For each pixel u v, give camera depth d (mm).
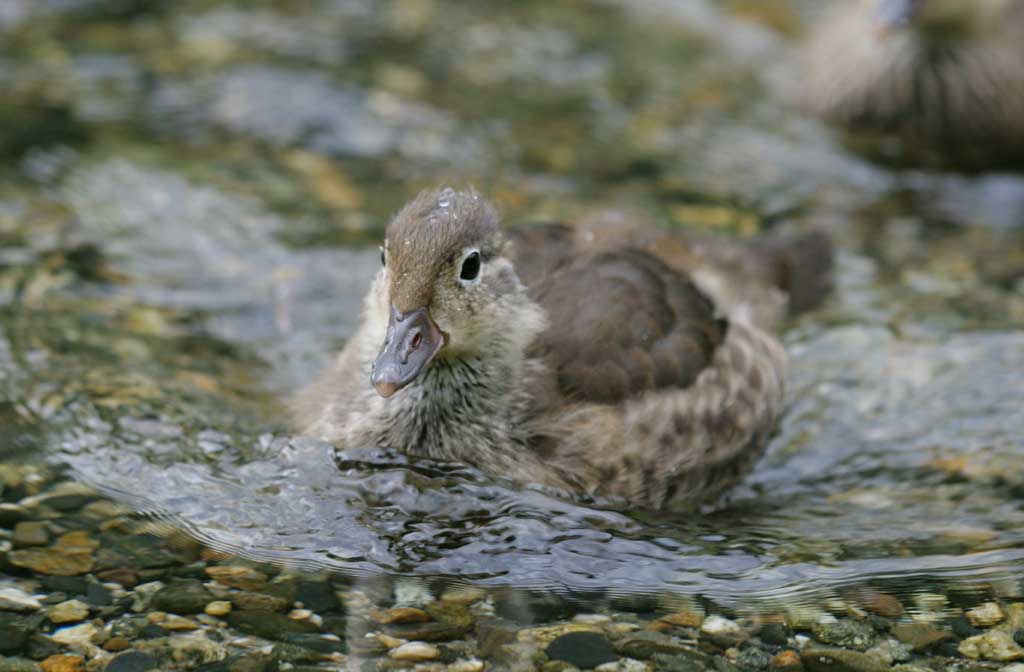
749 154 16391
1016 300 13500
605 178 15500
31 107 16062
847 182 16078
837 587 9406
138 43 17719
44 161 14953
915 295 13594
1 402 10992
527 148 15984
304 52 17719
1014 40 17484
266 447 10547
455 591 9242
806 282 13375
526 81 17453
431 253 9570
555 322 10562
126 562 9336
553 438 10258
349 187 14883
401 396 10273
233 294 12914
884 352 12578
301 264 13398
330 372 11117
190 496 9984
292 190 14734
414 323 9500
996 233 15031
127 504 9906
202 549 9492
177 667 8461
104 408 10977
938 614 9133
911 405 11859
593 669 8562
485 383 10180
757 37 19031
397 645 8711
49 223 13820
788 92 17922
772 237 13547
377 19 18688
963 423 11609
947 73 17281
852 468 11148
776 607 9188
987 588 9398
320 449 10344
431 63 17703
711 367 11047
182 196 14453
